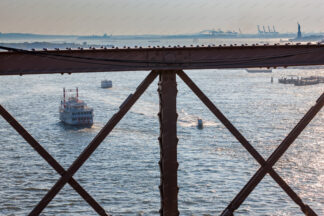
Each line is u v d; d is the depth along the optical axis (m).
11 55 20.42
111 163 154.88
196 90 21.23
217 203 116.44
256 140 191.25
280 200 113.31
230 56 22.16
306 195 119.25
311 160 151.50
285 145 21.41
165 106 21.45
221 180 134.38
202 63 21.83
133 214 110.38
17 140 194.00
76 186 20.12
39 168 151.75
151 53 21.34
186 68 21.59
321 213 107.88
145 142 187.12
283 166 144.88
